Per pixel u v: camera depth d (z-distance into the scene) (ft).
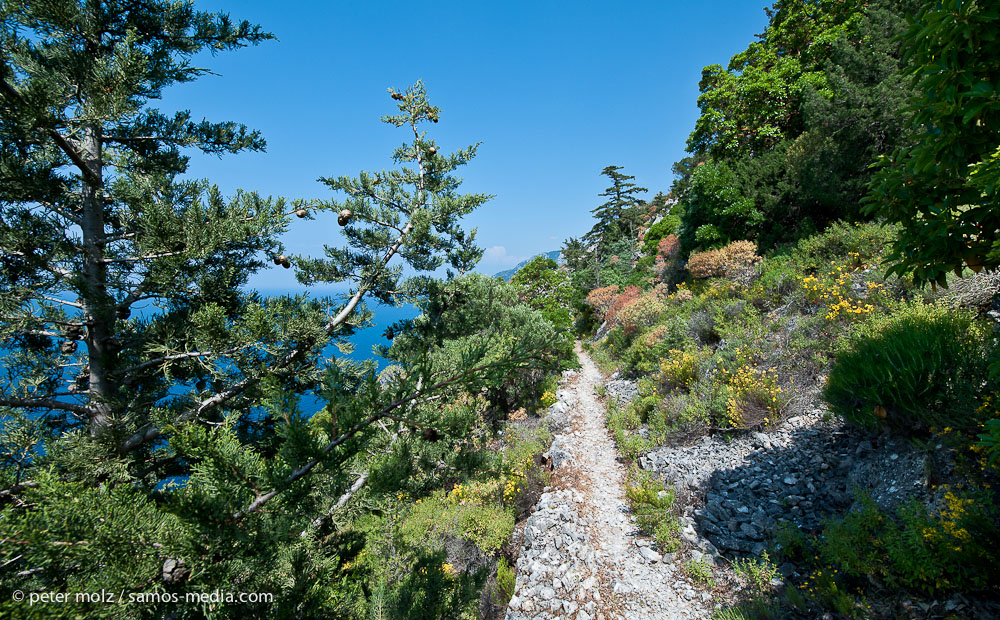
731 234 56.03
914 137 10.20
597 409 44.62
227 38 16.40
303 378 15.74
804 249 41.57
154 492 10.71
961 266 10.46
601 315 85.61
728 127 66.80
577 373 62.03
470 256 24.44
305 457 7.02
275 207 15.53
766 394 26.00
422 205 21.09
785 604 14.89
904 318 21.29
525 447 36.83
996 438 8.70
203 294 14.06
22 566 7.03
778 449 23.20
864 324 25.26
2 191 12.05
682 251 69.15
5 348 13.12
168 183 16.12
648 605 17.43
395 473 10.40
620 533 22.70
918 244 11.03
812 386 25.73
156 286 14.10
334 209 18.81
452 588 14.94
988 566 11.52
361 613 11.78
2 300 11.56
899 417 17.69
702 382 32.71
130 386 15.47
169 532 6.34
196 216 12.21
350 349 16.69
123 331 14.17
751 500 20.71
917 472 15.74
